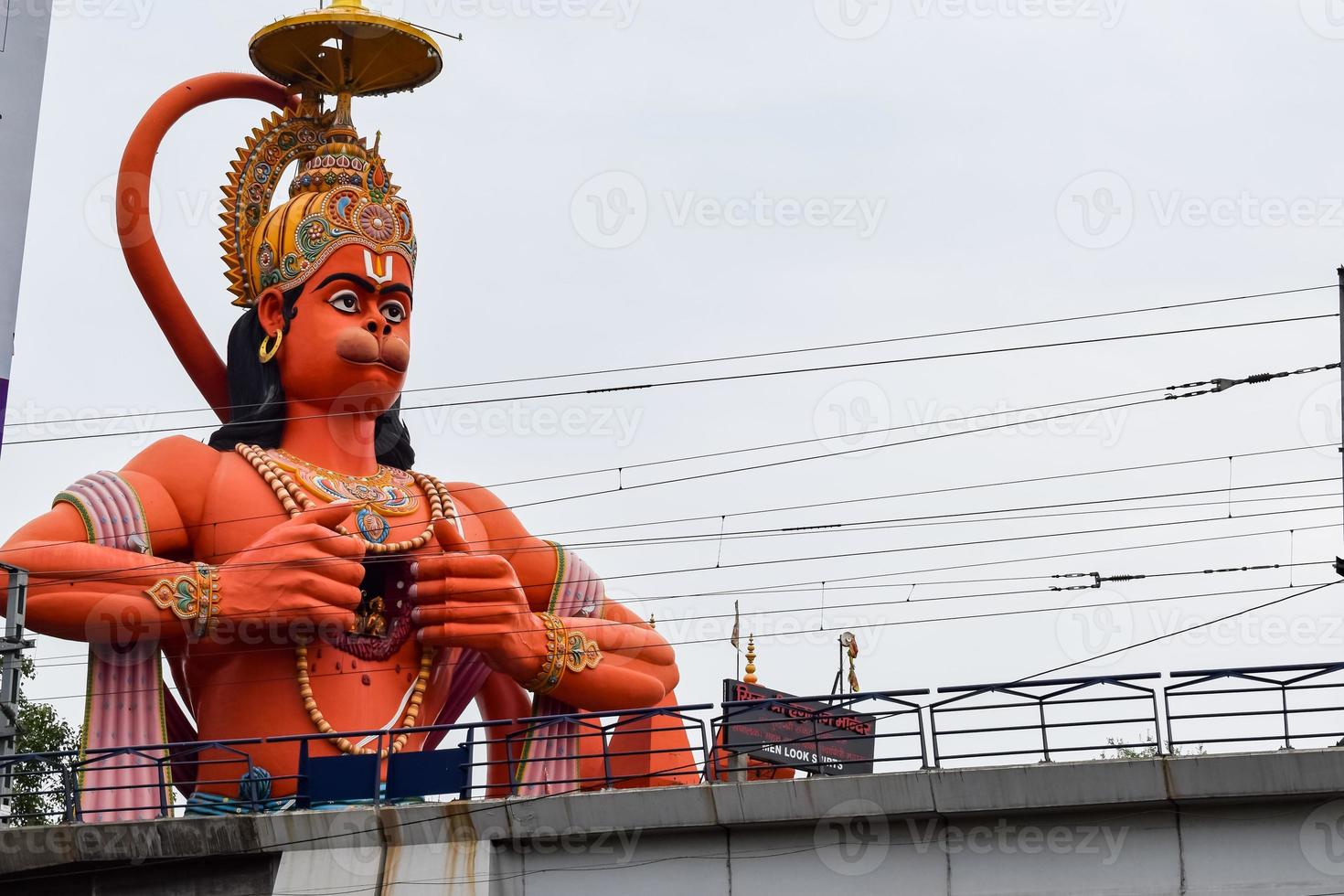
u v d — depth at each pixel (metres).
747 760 34.03
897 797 29.52
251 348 39.31
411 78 41.28
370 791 33.16
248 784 35.03
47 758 33.59
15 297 38.56
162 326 40.16
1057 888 28.95
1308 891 28.08
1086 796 28.83
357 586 37.03
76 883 32.75
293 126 40.84
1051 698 29.56
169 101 40.44
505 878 31.05
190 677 37.34
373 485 38.81
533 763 38.84
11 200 38.91
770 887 30.02
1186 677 29.20
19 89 39.44
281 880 31.61
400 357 39.03
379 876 31.31
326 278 38.84
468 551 38.19
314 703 36.75
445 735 39.22
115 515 36.22
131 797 35.22
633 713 31.94
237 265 40.19
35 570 34.75
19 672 34.72
